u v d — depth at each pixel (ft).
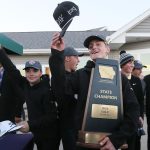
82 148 9.68
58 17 9.92
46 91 13.55
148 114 20.31
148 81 20.04
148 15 50.37
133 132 9.55
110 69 9.80
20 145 9.04
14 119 14.49
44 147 13.91
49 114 13.37
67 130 13.78
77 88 10.18
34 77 13.91
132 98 9.87
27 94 14.03
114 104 9.62
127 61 18.01
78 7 9.84
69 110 13.52
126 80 10.10
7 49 28.99
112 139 9.26
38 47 63.21
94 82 9.63
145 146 26.58
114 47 53.83
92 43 10.42
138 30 50.96
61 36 9.89
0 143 9.06
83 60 42.68
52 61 10.02
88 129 9.50
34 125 13.08
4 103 14.14
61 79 10.00
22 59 60.13
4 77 14.21
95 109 9.52
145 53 54.29
